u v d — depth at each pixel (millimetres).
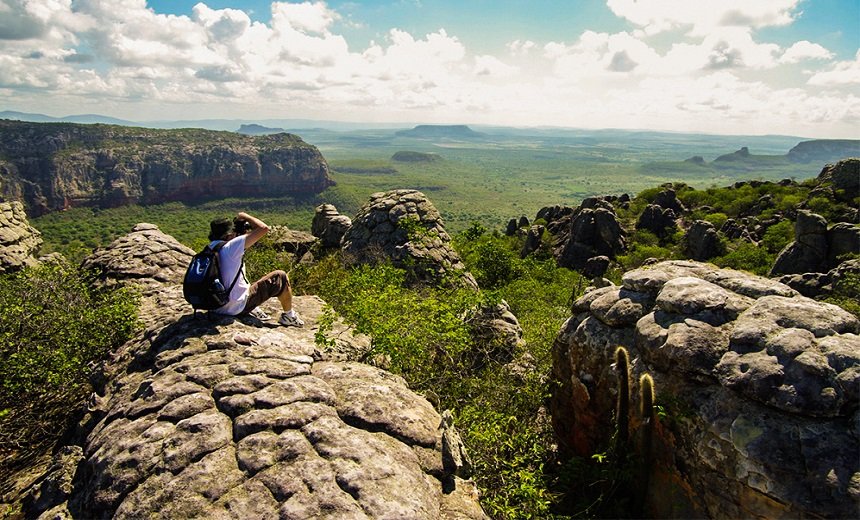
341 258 19938
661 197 53969
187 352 5703
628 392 6156
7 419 6098
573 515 5887
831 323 5184
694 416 5434
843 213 39812
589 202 51469
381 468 4164
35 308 7730
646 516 5980
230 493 3828
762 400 4879
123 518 3723
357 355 7051
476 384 8211
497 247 29219
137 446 4277
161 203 184750
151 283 11820
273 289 7082
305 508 3680
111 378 6074
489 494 5676
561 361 8086
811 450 4508
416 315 7840
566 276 33531
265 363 5508
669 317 6262
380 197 22500
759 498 4660
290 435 4352
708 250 39750
